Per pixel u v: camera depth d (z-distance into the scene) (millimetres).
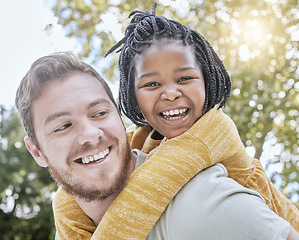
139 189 1227
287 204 1621
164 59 1413
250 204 1142
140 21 1488
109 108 1358
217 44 4789
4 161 16016
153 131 1648
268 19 4688
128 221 1197
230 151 1371
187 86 1426
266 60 4621
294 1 4598
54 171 1356
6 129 16734
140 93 1468
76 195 1332
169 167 1246
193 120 1458
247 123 4168
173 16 4969
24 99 1381
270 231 1098
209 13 4867
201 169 1280
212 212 1141
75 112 1310
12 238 15977
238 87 4203
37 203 16156
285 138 4773
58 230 1514
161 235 1215
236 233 1107
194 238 1144
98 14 5250
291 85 4645
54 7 5168
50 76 1336
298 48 4633
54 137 1316
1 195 15375
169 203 1231
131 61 1488
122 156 1333
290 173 4836
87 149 1288
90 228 1396
